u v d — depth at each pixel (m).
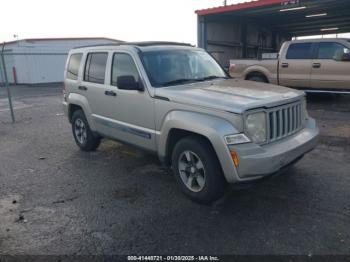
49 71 27.48
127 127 4.87
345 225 3.36
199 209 3.84
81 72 5.90
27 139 7.63
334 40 9.45
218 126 3.48
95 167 5.43
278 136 3.77
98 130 5.66
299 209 3.73
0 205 4.12
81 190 4.51
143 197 4.22
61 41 27.69
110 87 5.12
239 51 20.69
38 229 3.52
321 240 3.12
